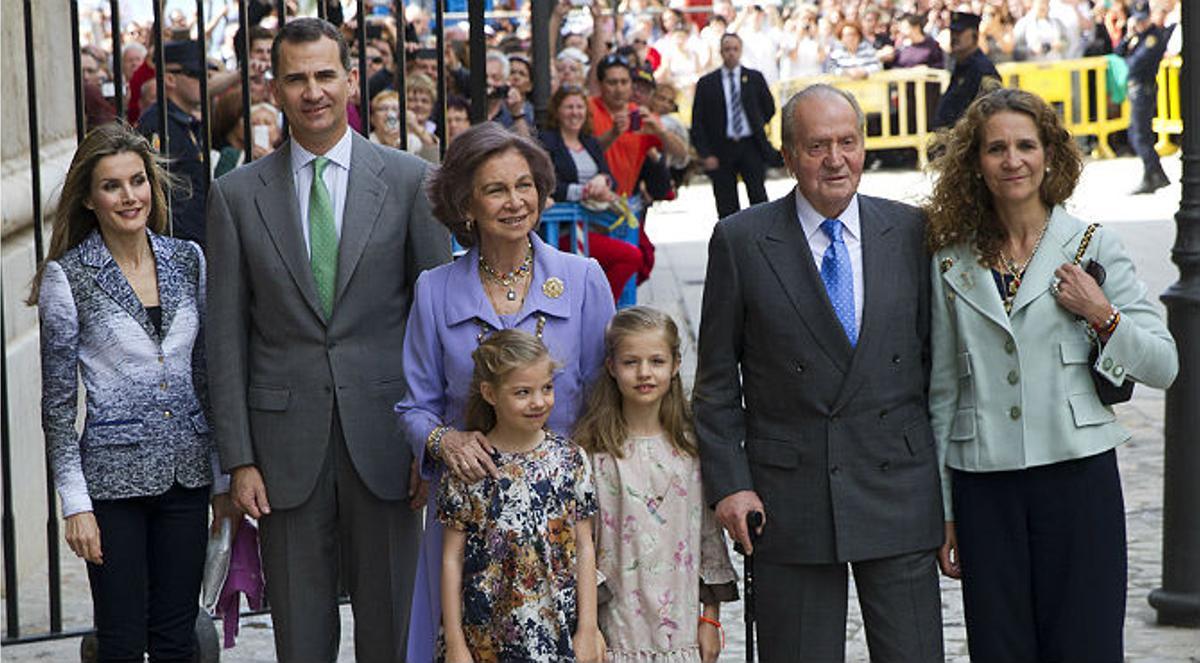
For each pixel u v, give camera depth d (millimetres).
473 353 12023
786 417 12180
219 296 13008
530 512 11906
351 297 13008
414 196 13211
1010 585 12227
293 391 12977
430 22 33500
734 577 12516
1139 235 40094
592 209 24500
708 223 47844
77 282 13227
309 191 13078
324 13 15234
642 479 12250
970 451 12148
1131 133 48656
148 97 23312
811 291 12055
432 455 12117
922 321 12281
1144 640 15930
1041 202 12180
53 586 16031
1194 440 16172
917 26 58094
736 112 40406
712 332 12312
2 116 19516
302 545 13102
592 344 12438
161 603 13492
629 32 56188
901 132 58031
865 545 12062
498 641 11945
